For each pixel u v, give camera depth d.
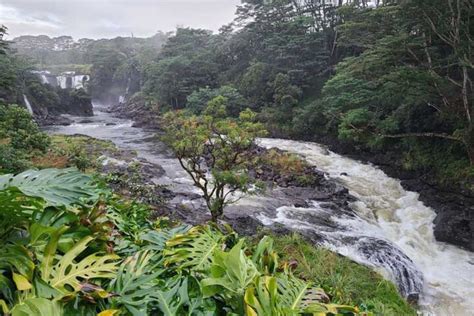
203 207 10.15
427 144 14.45
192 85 35.03
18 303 1.29
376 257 7.91
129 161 15.87
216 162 7.82
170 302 1.51
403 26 13.84
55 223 1.71
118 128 29.30
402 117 15.49
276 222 9.50
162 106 35.56
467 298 7.15
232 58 36.66
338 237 8.81
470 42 11.42
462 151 13.16
